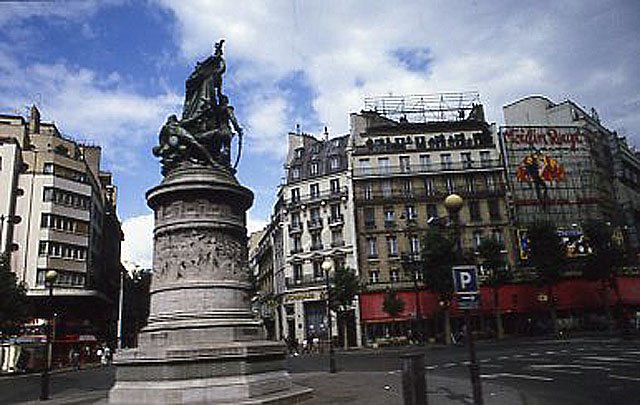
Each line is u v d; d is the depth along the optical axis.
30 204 47.03
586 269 43.78
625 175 60.66
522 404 11.09
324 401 12.34
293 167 58.47
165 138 15.60
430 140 54.81
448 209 11.00
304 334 52.12
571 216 52.34
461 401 11.91
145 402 11.50
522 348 29.09
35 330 43.25
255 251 86.25
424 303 48.06
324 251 52.84
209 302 13.36
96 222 55.78
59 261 47.28
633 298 49.25
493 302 48.22
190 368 11.64
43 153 49.75
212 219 14.06
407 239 50.69
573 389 12.82
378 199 51.53
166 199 14.38
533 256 41.72
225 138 15.76
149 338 13.16
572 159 54.25
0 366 36.28
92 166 60.84
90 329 49.09
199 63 16.61
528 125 58.34
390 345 45.12
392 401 11.99
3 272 34.47
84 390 20.84
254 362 12.29
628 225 56.66
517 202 51.88
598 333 39.00
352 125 56.00
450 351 32.22
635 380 13.40
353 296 45.03
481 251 44.06
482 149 53.31
